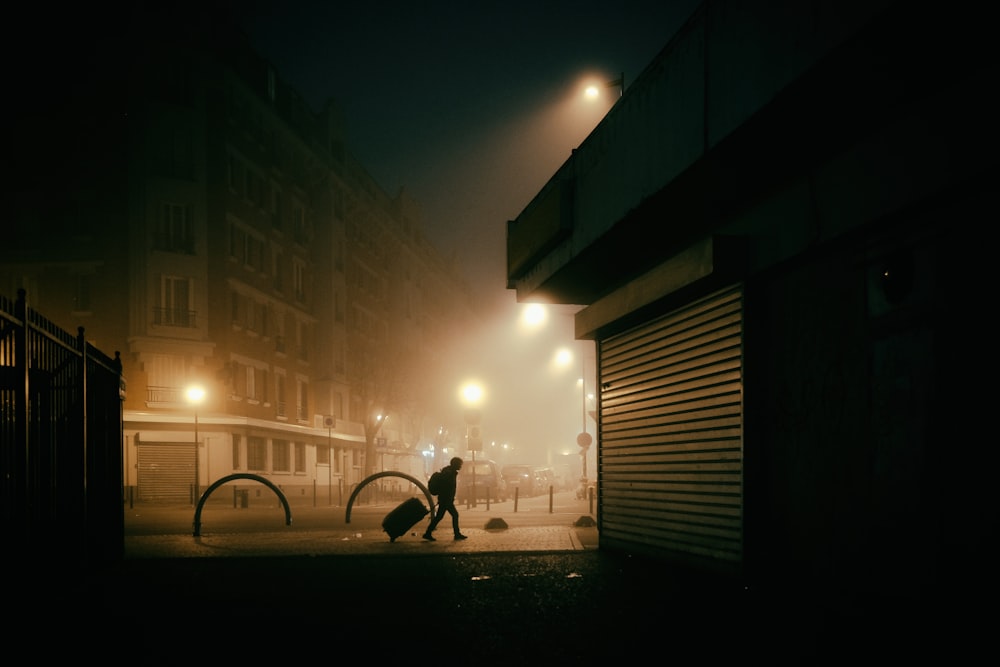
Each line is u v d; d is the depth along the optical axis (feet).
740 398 28.99
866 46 17.81
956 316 19.16
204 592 28.22
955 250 19.30
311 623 22.07
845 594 23.22
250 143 150.61
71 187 131.34
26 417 23.16
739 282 29.25
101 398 34.50
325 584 30.37
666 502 35.40
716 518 30.66
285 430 160.86
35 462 24.73
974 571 18.20
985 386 18.15
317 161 179.93
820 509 24.70
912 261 20.85
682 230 33.06
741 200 29.09
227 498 134.72
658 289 33.32
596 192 34.68
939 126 19.15
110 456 36.83
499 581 30.83
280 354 161.48
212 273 136.67
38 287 130.72
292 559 39.78
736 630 20.62
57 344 27.02
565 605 24.85
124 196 131.13
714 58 24.02
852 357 23.34
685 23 26.02
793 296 26.71
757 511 28.19
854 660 17.13
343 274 194.39
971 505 18.38
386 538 52.95
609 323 40.06
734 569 29.07
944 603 19.08
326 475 185.57
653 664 17.06
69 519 28.89
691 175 26.27
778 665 16.80
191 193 134.21
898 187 20.61
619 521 40.98
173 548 45.65
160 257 130.72
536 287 45.21
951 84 18.86
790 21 19.88
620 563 36.58
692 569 32.68
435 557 40.50
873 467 22.11
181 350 131.75
